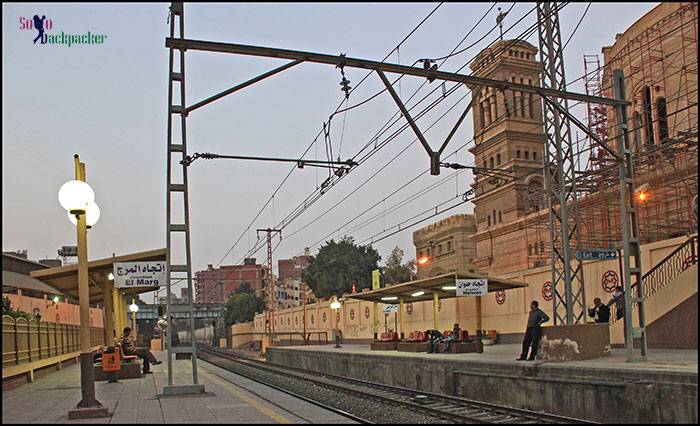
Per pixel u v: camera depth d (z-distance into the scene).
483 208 63.81
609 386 14.13
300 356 39.34
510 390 17.92
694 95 31.73
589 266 28.08
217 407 13.30
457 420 14.70
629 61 36.66
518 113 63.94
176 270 16.53
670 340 21.69
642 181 30.69
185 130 16.39
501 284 28.03
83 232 12.63
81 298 12.53
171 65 16.19
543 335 18.72
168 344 16.12
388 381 26.34
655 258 24.47
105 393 16.64
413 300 37.47
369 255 89.94
